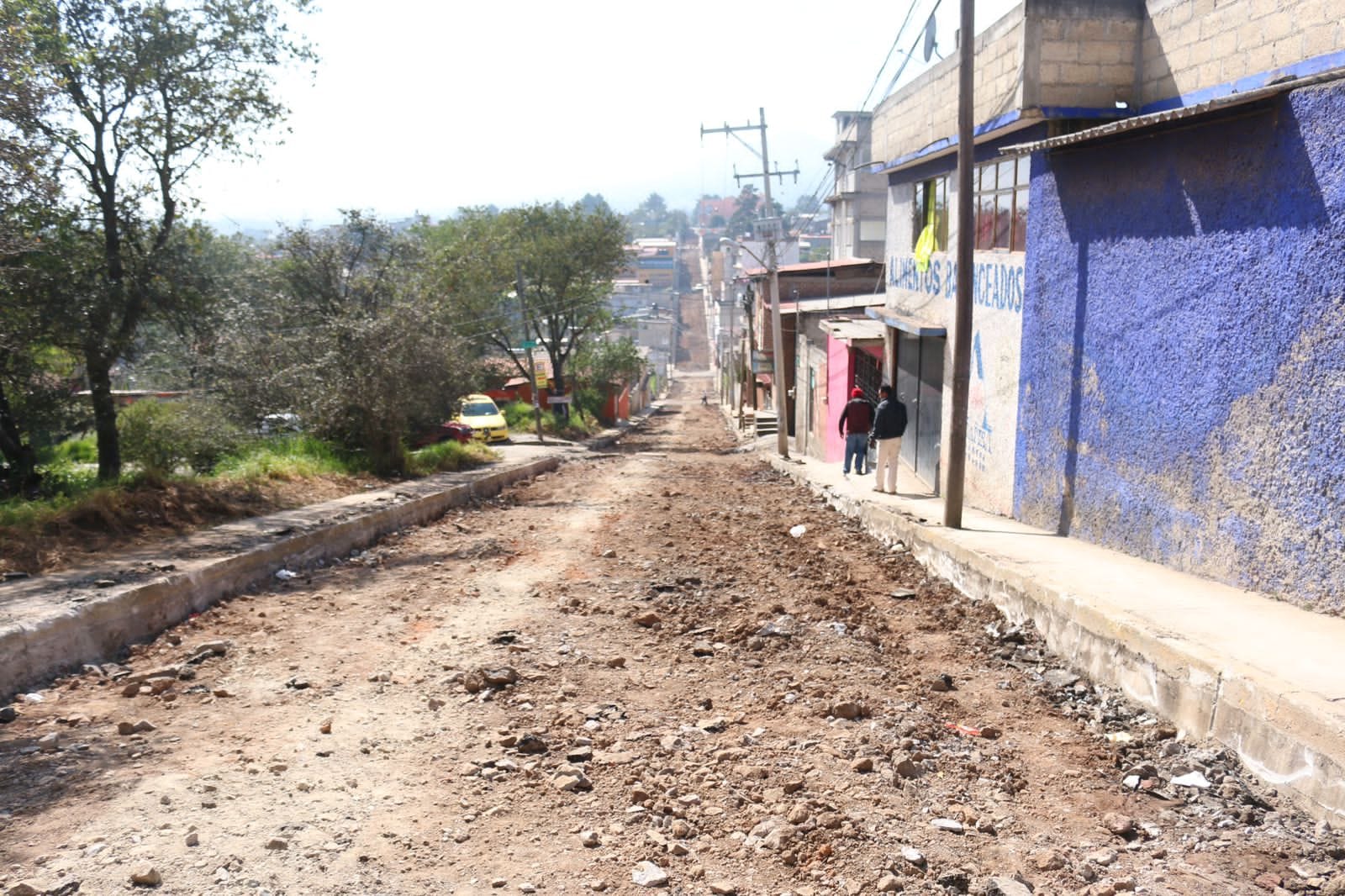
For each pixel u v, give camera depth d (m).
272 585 9.45
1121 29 9.87
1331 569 6.08
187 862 3.77
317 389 17.73
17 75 9.42
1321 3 7.20
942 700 5.96
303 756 4.90
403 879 3.70
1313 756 4.29
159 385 19.58
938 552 9.71
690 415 69.19
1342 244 5.90
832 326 20.23
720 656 6.81
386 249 21.67
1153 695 5.60
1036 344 10.62
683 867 3.82
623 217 43.53
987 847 4.04
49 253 13.27
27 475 14.84
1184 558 7.71
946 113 13.29
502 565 10.31
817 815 4.21
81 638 6.76
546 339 50.06
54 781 4.55
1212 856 3.99
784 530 12.76
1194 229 7.53
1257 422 6.77
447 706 5.67
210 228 16.83
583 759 4.87
